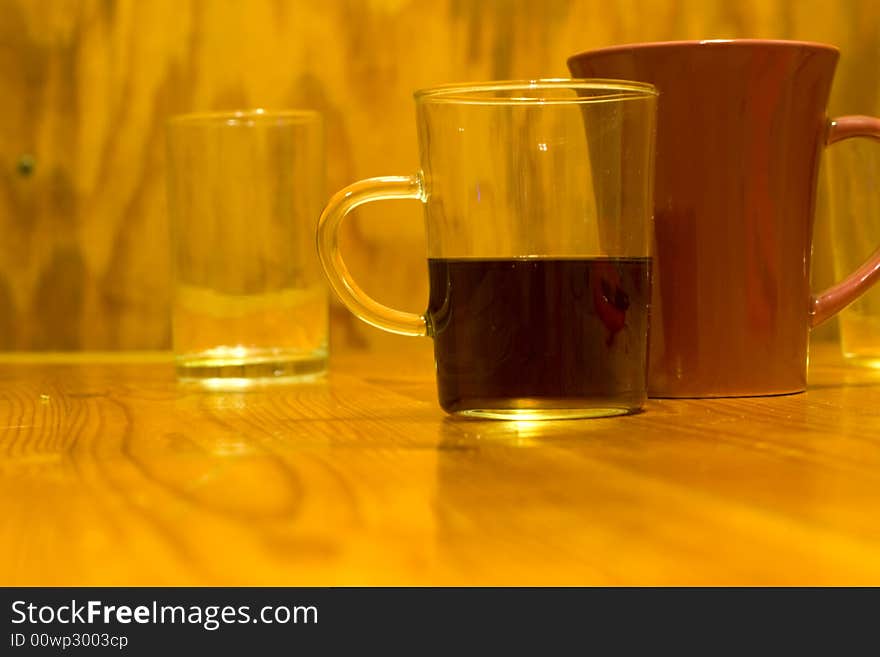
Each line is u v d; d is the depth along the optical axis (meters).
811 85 0.81
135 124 1.14
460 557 0.59
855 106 1.12
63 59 1.14
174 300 0.93
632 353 0.76
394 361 1.03
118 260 1.14
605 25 1.11
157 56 1.13
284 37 1.12
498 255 0.75
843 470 0.67
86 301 1.14
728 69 0.80
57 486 0.66
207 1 1.13
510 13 1.12
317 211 0.94
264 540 0.60
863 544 0.59
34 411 0.82
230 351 0.92
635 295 0.76
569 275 0.75
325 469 0.68
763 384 0.82
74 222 1.14
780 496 0.63
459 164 0.75
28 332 1.15
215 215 0.93
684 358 0.81
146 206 1.14
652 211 0.77
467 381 0.76
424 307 1.12
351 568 0.58
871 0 1.11
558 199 0.75
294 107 1.13
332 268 0.79
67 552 0.59
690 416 0.77
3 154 1.14
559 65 1.11
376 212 1.12
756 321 0.81
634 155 0.75
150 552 0.59
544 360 0.75
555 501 0.63
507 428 0.75
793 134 0.81
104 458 0.70
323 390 0.88
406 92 1.12
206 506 0.63
